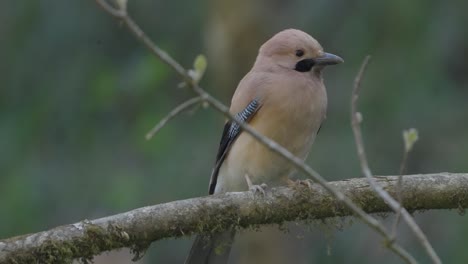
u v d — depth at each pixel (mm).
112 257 13344
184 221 8453
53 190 15141
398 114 14938
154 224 8359
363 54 15188
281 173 9875
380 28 15141
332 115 15078
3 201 14805
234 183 10062
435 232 14508
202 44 15992
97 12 15852
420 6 15055
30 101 15789
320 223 8914
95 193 15156
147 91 15562
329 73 15406
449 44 15109
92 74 15820
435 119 15023
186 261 9148
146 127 15359
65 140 15703
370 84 15023
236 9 14844
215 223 8578
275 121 9641
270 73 9844
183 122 15680
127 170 15273
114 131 15836
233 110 9914
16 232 14680
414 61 15023
